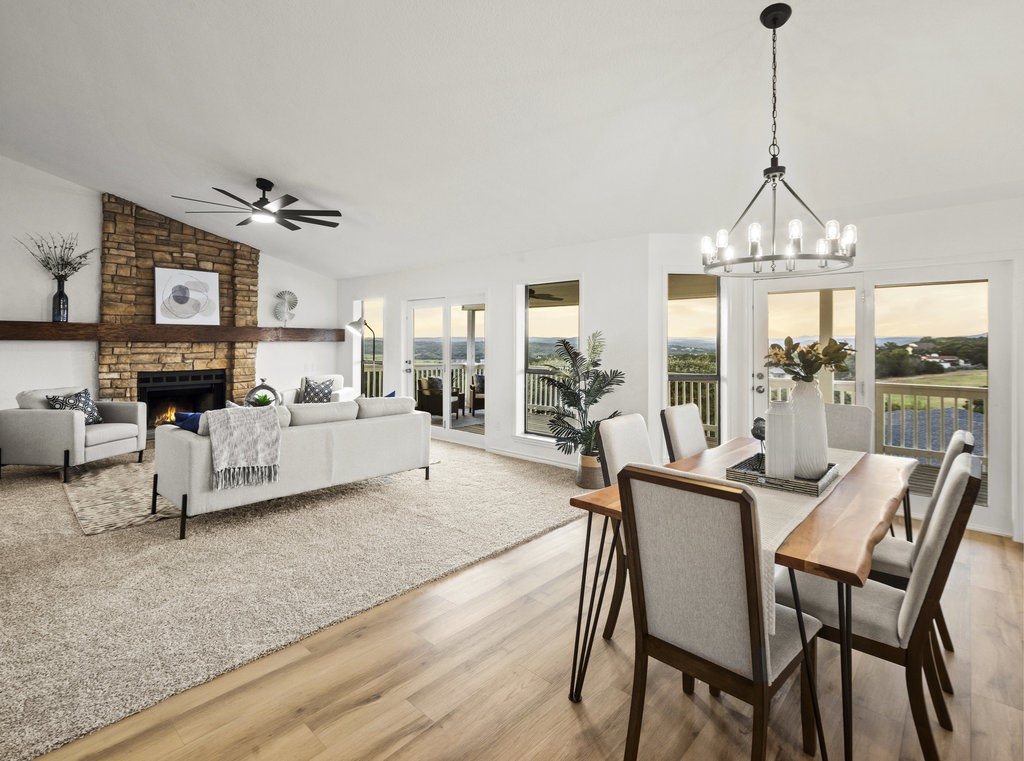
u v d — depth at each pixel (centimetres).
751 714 175
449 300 649
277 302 746
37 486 430
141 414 517
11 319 543
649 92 278
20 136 482
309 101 342
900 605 159
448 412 662
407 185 446
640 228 446
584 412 461
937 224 354
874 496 189
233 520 354
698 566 131
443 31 259
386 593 253
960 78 236
